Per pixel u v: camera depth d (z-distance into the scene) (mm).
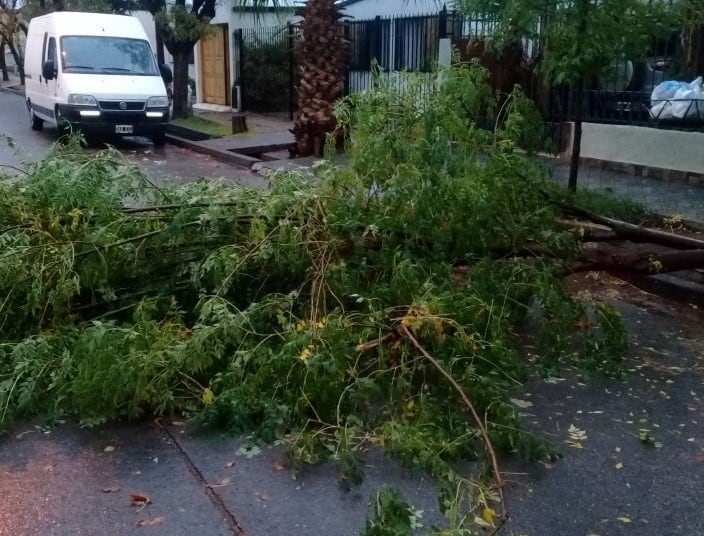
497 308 4676
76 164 5391
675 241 5922
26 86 18234
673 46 10062
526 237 5387
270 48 20172
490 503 3410
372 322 4254
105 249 4824
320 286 4609
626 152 10688
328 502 3457
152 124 15547
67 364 4113
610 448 3912
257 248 4828
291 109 19297
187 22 17547
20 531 3246
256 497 3496
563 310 4793
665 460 3809
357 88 16234
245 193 5434
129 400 4141
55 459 3816
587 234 6086
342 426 3904
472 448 3773
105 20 16281
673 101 9977
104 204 5000
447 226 4918
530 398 4457
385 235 4953
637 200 8766
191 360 4051
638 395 4508
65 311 4789
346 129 5930
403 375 4043
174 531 3252
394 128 5293
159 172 12844
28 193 5145
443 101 5262
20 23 28188
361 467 3605
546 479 3623
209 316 4543
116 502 3459
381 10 16375
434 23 14000
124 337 4070
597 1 7012
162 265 5086
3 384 4074
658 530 3268
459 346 4094
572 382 4668
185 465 3762
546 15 7293
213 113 20922
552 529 3256
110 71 15539
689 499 3488
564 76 7223
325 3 13234
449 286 4781
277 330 4504
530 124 5961
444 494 3129
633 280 6656
